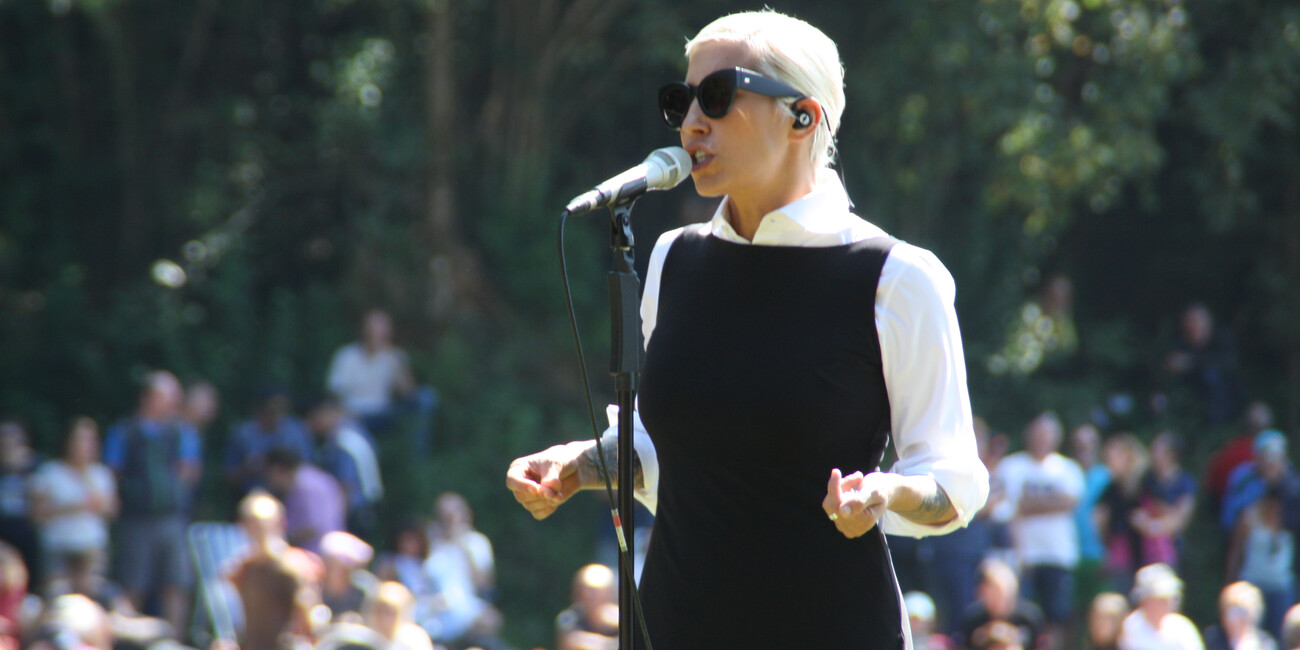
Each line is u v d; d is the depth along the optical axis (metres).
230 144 45.62
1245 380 55.50
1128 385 55.06
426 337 44.91
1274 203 55.66
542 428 44.47
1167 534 35.50
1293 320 54.47
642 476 7.96
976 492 6.94
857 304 6.93
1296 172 54.00
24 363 42.09
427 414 40.31
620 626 7.25
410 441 39.59
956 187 50.66
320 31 47.69
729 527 7.10
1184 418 51.75
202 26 45.75
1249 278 56.41
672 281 7.52
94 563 24.92
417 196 46.72
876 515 6.30
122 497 29.34
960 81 42.00
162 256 45.31
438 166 45.41
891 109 44.88
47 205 44.88
